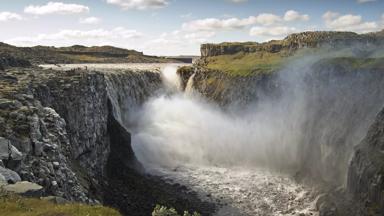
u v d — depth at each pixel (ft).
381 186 210.79
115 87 336.49
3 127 117.80
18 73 218.59
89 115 221.05
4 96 146.72
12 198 83.82
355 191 239.71
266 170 320.91
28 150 116.26
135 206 213.05
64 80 208.03
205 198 254.47
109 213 87.10
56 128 147.13
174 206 226.79
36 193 90.63
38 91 171.42
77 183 135.85
